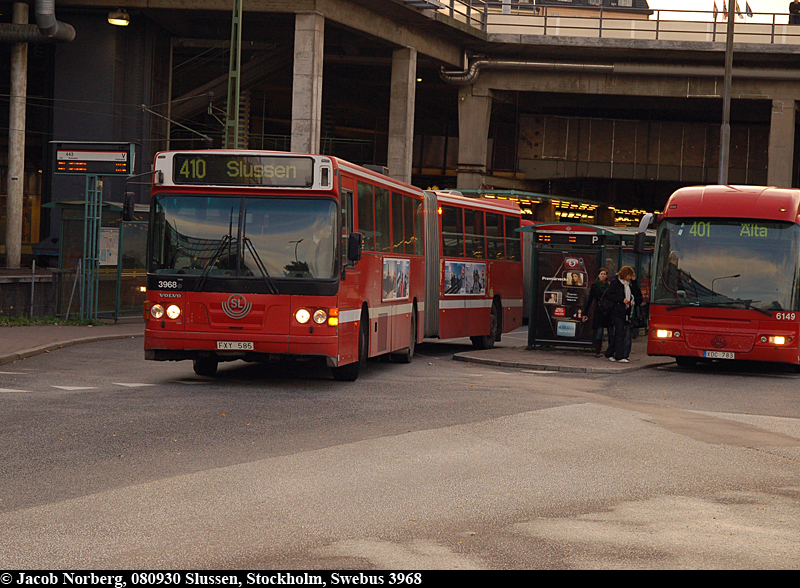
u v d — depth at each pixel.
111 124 47.16
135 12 46.75
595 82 56.00
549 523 7.16
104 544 6.28
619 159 62.81
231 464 9.01
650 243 31.73
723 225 20.44
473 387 15.88
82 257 27.69
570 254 23.59
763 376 20.19
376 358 21.55
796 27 52.78
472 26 52.25
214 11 46.06
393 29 48.91
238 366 18.61
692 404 15.18
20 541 6.30
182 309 14.70
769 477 9.28
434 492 8.13
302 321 14.59
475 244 24.28
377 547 6.37
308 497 7.79
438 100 67.56
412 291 20.00
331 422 11.69
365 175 16.48
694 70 54.59
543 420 12.13
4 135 59.16
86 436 10.19
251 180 14.72
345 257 15.12
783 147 54.72
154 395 13.57
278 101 65.50
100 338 22.72
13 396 13.06
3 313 28.42
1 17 51.84
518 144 63.09
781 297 19.94
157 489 7.89
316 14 43.66
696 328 20.27
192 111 52.97
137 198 47.41
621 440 11.03
